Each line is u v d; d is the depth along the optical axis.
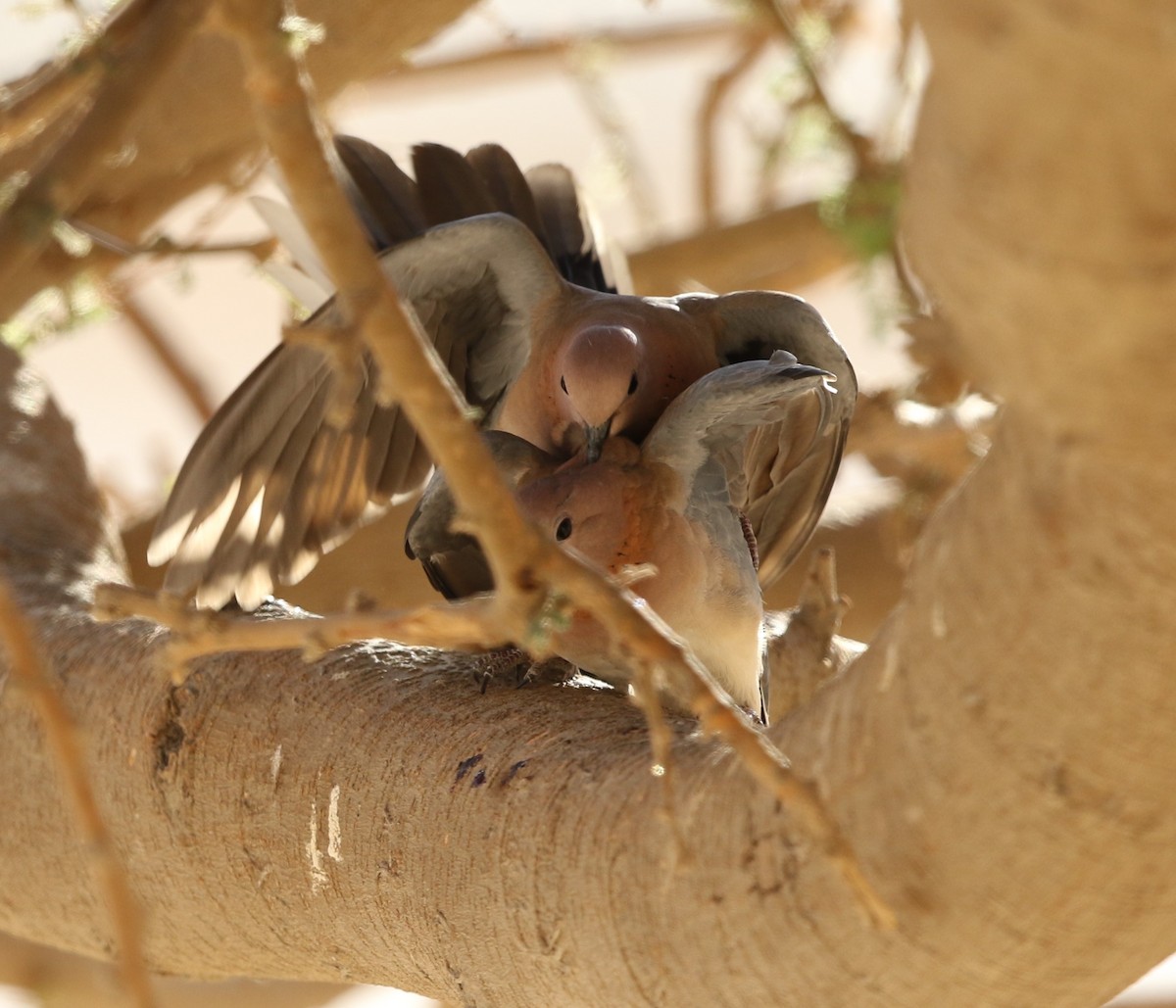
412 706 5.10
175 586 5.15
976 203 4.11
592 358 5.16
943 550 5.00
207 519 5.15
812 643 5.21
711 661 5.15
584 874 5.05
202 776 5.11
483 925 5.06
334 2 5.25
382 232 5.21
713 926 5.03
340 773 5.09
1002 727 4.99
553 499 5.14
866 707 5.01
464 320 5.20
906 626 5.00
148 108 5.26
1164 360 4.25
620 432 5.17
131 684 5.12
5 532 5.19
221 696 5.11
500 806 5.07
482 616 4.98
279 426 5.16
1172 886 4.99
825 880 5.01
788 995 5.02
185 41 5.02
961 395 5.16
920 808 5.00
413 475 5.20
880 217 5.07
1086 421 4.62
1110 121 3.77
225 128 5.29
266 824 5.10
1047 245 4.07
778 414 5.15
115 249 5.23
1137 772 4.98
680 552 5.14
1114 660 4.98
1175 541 4.83
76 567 5.19
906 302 5.06
